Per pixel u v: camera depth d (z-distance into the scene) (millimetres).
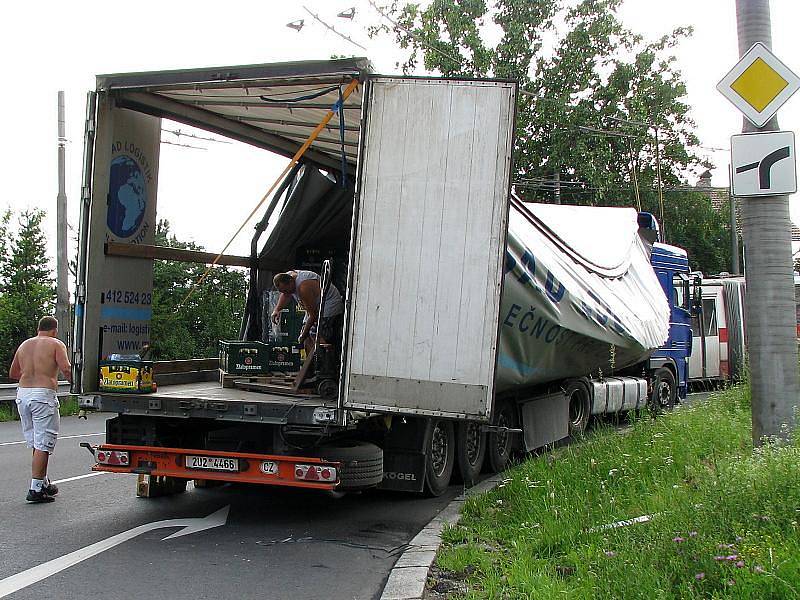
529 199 30766
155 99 8445
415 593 5453
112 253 8281
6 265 28188
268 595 5590
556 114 29641
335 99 7953
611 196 30656
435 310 6945
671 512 5887
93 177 8016
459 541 6750
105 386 7898
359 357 7039
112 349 8320
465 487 9578
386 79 7102
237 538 7152
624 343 11773
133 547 6770
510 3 30250
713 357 22203
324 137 9766
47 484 8766
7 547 6746
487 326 6863
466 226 6938
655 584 4676
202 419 7844
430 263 6969
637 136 30188
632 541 5566
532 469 8750
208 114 9156
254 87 7656
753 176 8008
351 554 6660
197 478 7473
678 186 33844
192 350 14539
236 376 9070
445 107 7012
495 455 10562
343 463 7484
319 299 8891
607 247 13430
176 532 7324
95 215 8055
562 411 12289
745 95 8000
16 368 8797
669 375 16750
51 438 8727
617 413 14742
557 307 9641
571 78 30234
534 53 30531
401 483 8453
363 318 7043
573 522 6500
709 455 8617
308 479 7199
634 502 6926
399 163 7051
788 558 4598
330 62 7148
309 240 11656
